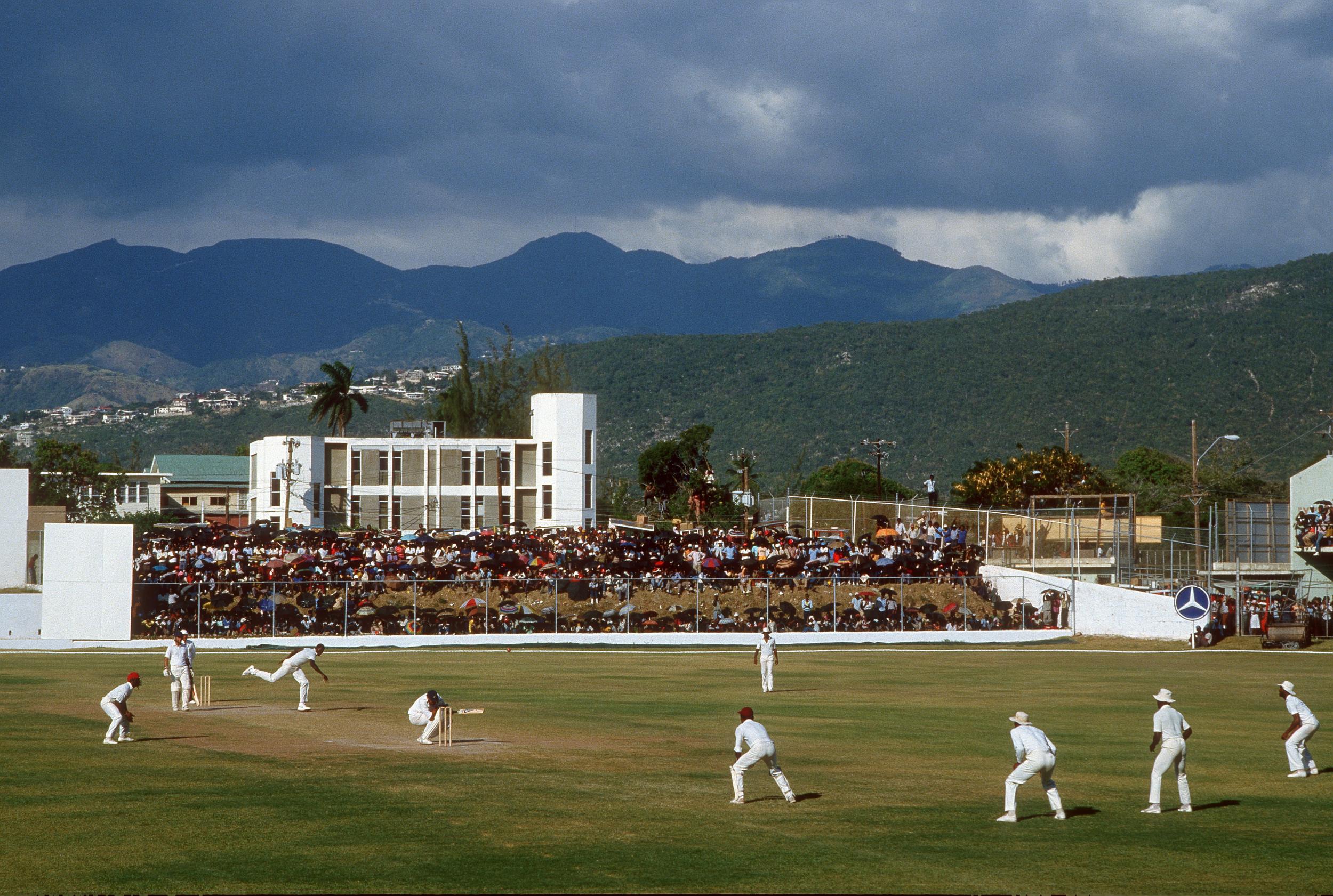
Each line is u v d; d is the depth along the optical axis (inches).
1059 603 3065.9
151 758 1134.4
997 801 975.0
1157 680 2095.2
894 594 3117.6
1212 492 5442.9
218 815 888.9
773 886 720.3
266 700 1647.4
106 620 2817.4
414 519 5039.4
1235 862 784.9
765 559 3230.8
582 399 4980.3
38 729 1349.7
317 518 4899.1
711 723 1440.7
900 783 1049.5
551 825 864.9
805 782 1050.1
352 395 5605.3
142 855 778.8
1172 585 3240.7
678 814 908.0
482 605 2925.7
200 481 7145.7
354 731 1327.5
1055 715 1576.0
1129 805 967.0
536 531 3885.3
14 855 777.6
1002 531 3607.3
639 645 2866.6
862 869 759.1
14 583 3321.9
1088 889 724.0
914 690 1909.4
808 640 2925.7
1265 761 1199.6
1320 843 836.0
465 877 732.0
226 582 2940.5
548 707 1603.1
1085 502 4785.9
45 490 5940.0
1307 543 3255.4
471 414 6333.7
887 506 4003.4
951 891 716.0
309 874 736.3
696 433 6363.2
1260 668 2353.6
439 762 1122.0
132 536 2844.5
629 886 716.0
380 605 2962.6
